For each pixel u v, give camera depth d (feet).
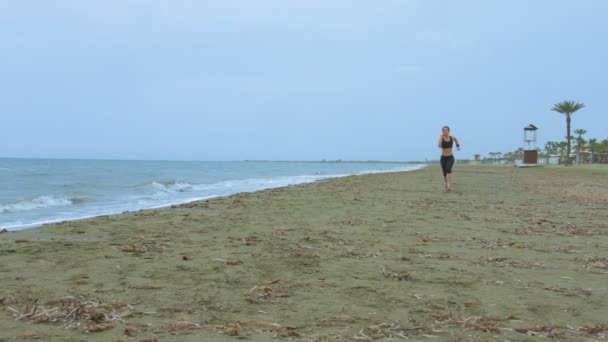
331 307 11.07
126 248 17.87
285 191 52.06
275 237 20.80
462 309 11.04
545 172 125.70
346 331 9.50
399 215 28.91
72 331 9.28
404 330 9.62
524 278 13.94
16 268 14.62
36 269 14.52
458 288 12.80
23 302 11.10
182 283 13.03
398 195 44.91
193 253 17.20
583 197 44.39
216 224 25.04
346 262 15.83
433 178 87.10
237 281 13.33
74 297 11.51
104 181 84.94
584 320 10.39
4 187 64.39
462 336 9.32
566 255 17.40
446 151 49.08
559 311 10.97
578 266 15.60
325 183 70.79
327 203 36.88
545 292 12.50
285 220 26.66
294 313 10.61
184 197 51.37
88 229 23.20
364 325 9.88
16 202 42.96
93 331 9.29
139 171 158.10
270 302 11.41
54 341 8.75
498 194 46.96
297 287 12.76
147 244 18.99
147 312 10.51
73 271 14.29
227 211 31.45
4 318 10.00
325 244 19.10
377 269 14.85
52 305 10.89
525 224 25.45
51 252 17.24
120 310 10.60
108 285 12.71
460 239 20.51
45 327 9.48
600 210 32.94
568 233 22.52
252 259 16.20
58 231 22.49
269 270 14.65
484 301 11.68
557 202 38.86
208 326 9.66
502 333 9.52
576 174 111.34
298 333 9.34
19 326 9.52
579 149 326.85
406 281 13.47
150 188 66.80
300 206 34.58
